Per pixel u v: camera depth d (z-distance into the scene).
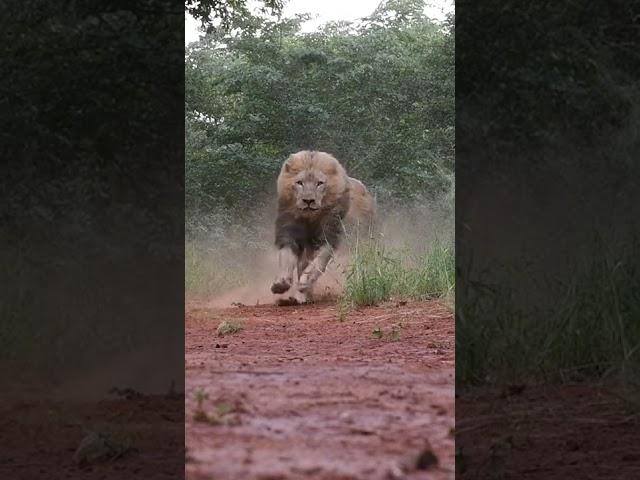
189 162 28.55
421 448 5.28
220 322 12.90
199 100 31.14
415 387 7.16
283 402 6.50
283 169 17.78
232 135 30.30
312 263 16.39
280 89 30.97
